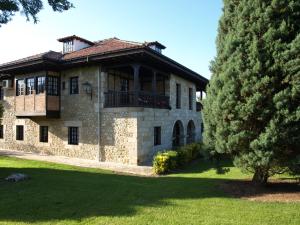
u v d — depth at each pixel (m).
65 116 16.44
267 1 7.20
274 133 6.73
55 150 16.89
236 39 7.35
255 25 7.16
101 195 7.25
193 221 5.32
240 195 7.30
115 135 14.46
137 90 14.05
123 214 5.73
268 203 6.44
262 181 8.07
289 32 6.98
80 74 15.84
